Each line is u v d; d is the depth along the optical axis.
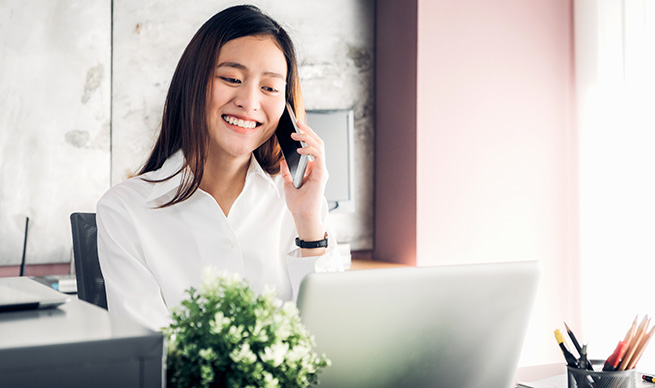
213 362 0.65
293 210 1.40
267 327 0.67
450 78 3.72
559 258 3.95
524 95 3.88
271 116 1.41
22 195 3.33
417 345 0.86
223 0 3.72
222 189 1.53
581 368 1.16
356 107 4.02
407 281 0.82
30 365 0.53
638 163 3.58
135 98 3.57
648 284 3.51
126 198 1.47
